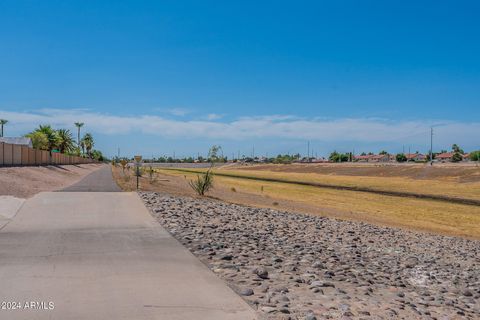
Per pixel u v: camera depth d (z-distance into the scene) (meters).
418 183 81.00
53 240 12.02
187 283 8.05
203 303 6.92
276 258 11.34
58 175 51.69
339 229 21.72
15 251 10.51
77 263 9.39
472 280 12.91
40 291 7.32
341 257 13.54
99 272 8.66
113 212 17.83
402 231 24.84
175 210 19.95
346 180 92.00
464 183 77.88
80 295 7.15
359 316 7.00
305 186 72.00
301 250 13.57
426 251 18.23
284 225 20.12
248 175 113.00
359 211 37.66
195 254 10.79
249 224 18.84
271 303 7.12
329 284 9.01
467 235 27.11
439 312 8.39
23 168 47.50
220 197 35.41
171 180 59.09
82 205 19.53
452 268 14.63
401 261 14.66
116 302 6.84
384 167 121.06
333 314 6.91
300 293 8.12
